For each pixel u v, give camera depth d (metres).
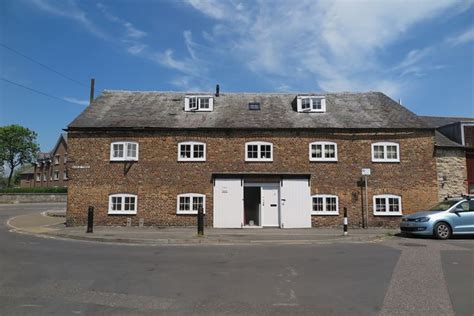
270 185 19.31
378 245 12.82
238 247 12.48
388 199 19.28
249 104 22.19
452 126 21.80
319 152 19.58
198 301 6.21
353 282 7.42
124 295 6.55
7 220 22.23
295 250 11.66
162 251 11.49
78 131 19.59
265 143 19.53
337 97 23.16
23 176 73.56
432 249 11.69
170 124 19.80
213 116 20.70
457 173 19.95
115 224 19.06
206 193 19.16
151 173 19.31
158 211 19.06
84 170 19.36
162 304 6.04
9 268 8.78
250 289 6.94
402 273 8.20
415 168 19.47
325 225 19.03
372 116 20.73
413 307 5.86
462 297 6.39
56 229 17.52
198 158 19.42
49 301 6.20
